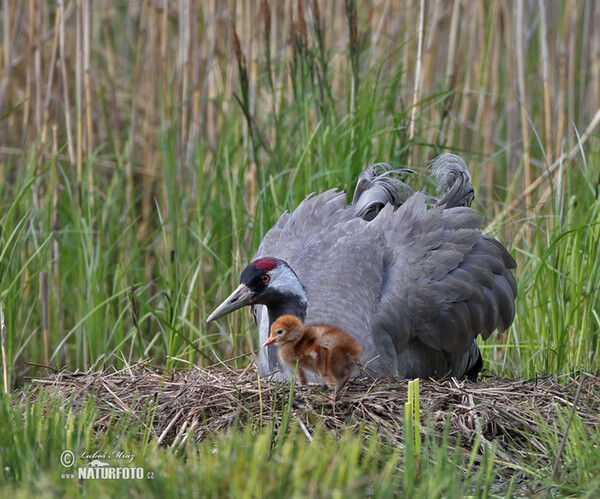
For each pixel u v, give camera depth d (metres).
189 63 15.02
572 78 15.29
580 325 11.50
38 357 13.15
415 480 7.13
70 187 13.98
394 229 10.52
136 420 8.34
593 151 13.71
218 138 15.15
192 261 13.24
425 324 10.05
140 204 16.38
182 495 6.20
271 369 9.66
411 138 13.01
